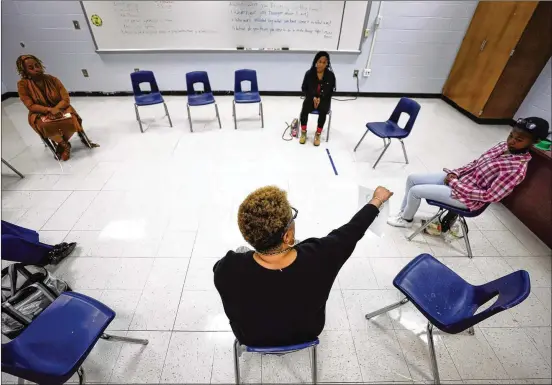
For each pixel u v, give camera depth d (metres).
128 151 3.26
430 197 2.00
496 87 3.77
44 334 1.23
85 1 3.78
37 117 2.85
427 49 4.41
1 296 1.44
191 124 3.68
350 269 1.98
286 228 0.80
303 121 3.33
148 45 4.19
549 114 3.55
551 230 2.14
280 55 4.41
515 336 1.63
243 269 0.83
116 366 1.48
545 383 1.44
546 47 3.45
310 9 3.97
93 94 4.62
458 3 4.00
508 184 1.67
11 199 2.53
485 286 1.39
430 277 1.50
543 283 1.92
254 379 1.44
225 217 2.39
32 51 4.15
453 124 4.07
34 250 1.74
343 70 4.59
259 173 2.94
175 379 1.44
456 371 1.48
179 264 1.99
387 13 4.07
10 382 1.43
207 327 1.64
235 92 3.67
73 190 2.65
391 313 1.73
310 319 0.95
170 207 2.48
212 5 3.90
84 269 1.95
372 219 1.03
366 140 3.60
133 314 1.70
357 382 1.44
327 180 2.87
